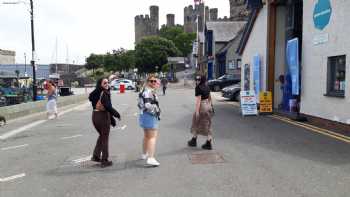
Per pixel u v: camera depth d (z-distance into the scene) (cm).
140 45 9606
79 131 1478
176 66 9975
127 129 1489
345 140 1130
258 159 915
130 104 2900
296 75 1641
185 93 4331
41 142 1247
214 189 688
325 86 1410
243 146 1079
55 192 699
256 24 2267
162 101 3038
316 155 940
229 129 1415
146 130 881
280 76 1995
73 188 721
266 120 1669
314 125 1458
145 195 666
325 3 1409
